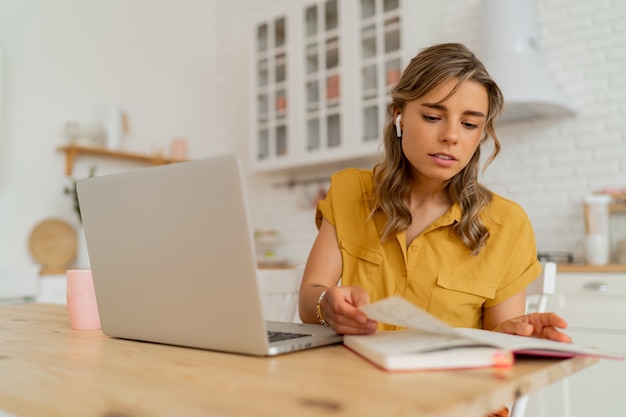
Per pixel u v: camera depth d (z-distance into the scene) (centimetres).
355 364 71
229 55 447
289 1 409
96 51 375
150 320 91
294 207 400
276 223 410
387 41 323
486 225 121
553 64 295
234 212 74
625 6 276
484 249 119
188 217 79
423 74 106
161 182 82
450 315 118
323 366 70
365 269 126
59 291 308
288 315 152
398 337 81
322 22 354
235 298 77
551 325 84
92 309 116
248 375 66
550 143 294
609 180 277
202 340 84
